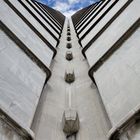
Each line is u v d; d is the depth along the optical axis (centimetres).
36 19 1449
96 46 930
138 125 365
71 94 760
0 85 456
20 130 388
